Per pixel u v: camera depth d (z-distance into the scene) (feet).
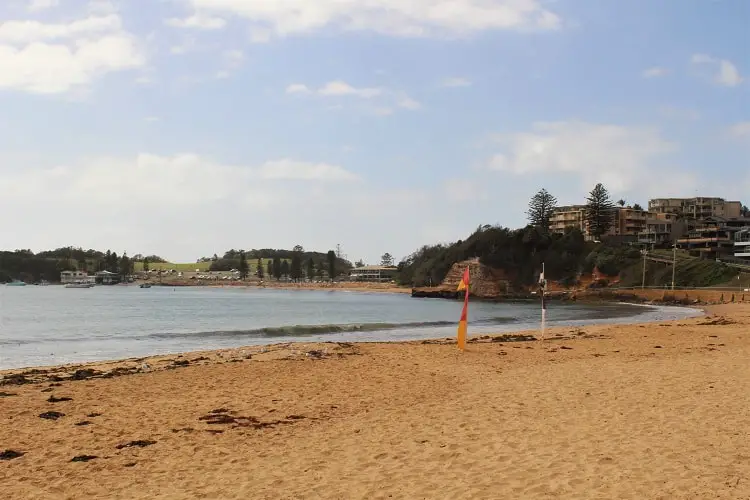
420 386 58.08
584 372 63.62
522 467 30.89
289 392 55.93
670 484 27.12
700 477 27.89
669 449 32.83
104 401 52.39
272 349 97.19
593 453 32.78
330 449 36.37
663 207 591.78
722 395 47.55
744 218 458.50
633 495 26.03
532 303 398.42
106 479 31.48
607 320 210.18
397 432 39.88
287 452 36.04
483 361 77.00
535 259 506.07
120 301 392.47
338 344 104.53
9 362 96.94
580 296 421.59
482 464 31.83
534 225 544.21
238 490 29.35
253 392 56.08
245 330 155.33
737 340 102.37
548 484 28.02
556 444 35.09
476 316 243.60
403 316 244.83
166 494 29.07
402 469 31.63
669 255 450.30
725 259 428.56
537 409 45.19
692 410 42.42
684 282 396.37
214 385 60.18
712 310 263.49
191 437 39.96
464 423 41.55
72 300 403.13
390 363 75.92
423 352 89.35
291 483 30.14
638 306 333.21
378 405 49.37
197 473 32.32
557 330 139.33
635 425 38.81
